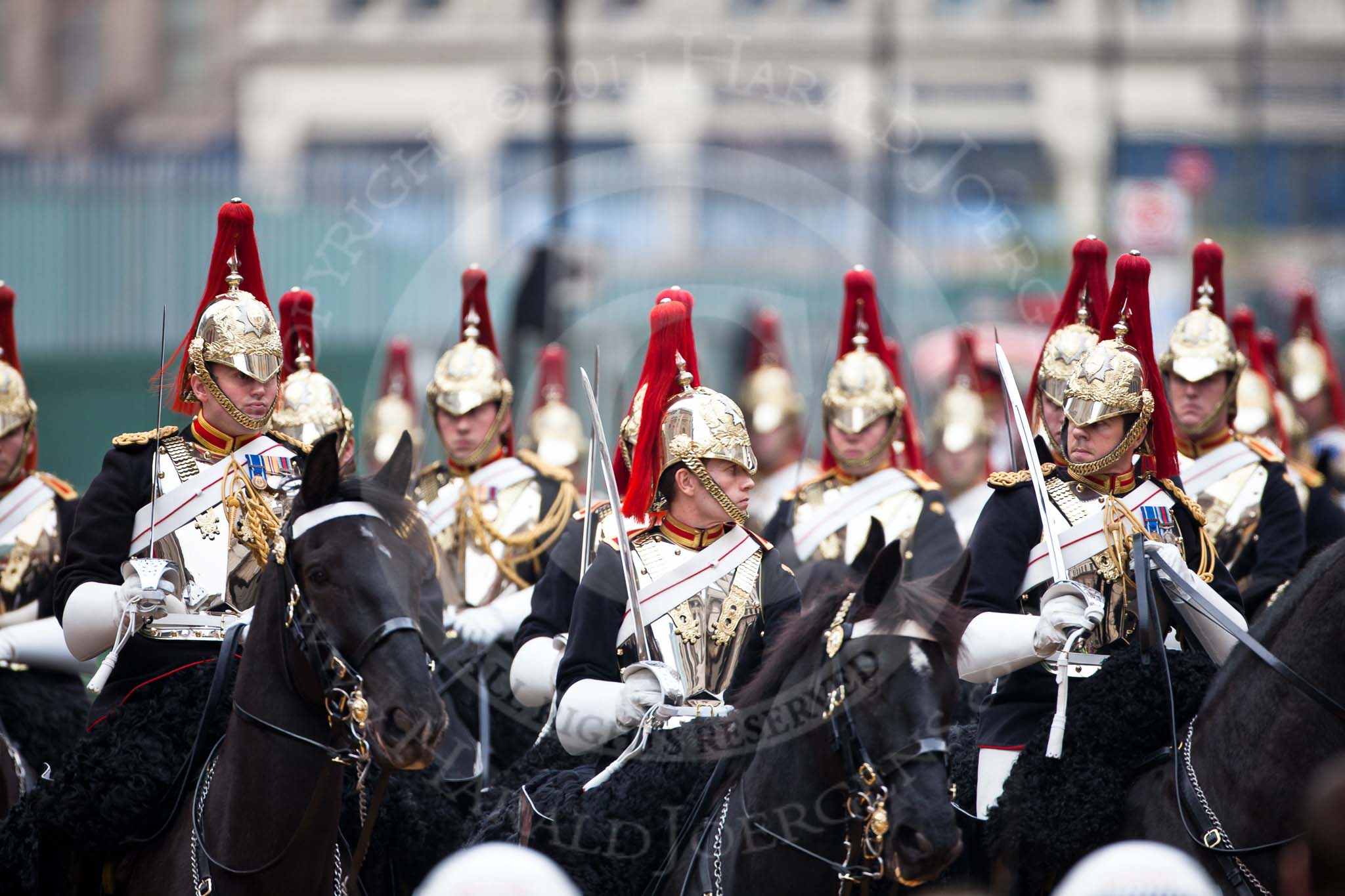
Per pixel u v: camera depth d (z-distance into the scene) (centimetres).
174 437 2191
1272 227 9006
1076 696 2022
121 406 6881
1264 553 2650
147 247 6969
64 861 2023
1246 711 1828
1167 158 9112
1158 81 9338
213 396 2169
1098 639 2111
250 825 1823
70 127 11194
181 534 2138
